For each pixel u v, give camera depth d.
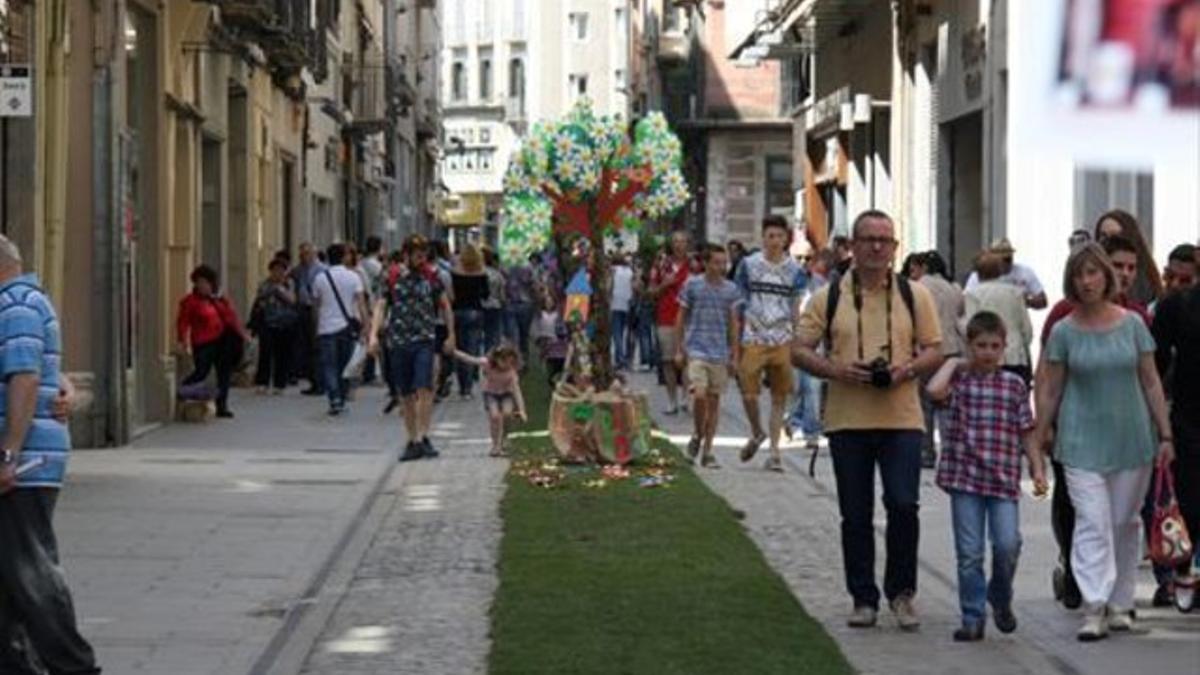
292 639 9.08
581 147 18.00
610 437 17.55
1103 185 10.95
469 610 9.88
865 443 9.45
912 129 31.86
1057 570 10.23
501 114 109.38
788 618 9.47
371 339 23.80
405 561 11.80
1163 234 15.84
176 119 25.16
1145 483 9.35
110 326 19.41
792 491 15.95
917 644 9.05
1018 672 8.34
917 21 31.05
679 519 13.59
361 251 44.72
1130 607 9.49
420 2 76.12
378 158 58.81
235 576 11.11
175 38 24.22
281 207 37.66
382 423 23.45
